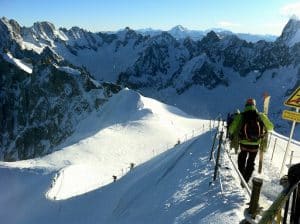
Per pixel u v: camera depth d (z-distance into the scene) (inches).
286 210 211.8
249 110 425.7
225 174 550.0
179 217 457.7
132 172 1456.7
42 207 1739.7
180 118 4936.0
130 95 5344.5
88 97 7007.9
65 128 6815.9
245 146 426.3
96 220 1116.5
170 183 689.0
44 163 2886.3
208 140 925.2
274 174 570.9
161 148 3366.1
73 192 2050.9
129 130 3860.7
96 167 2689.5
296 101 478.0
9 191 2279.8
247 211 201.5
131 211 724.0
